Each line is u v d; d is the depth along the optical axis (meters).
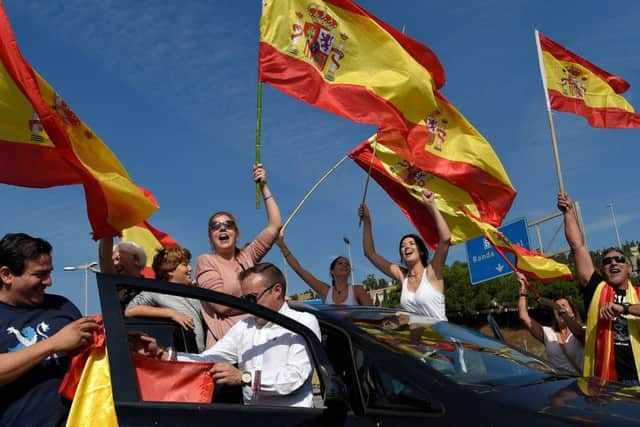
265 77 5.51
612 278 4.97
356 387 2.91
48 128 3.64
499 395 2.89
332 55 5.82
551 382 3.29
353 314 3.55
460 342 3.53
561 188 6.17
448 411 2.73
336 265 6.34
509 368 3.42
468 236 6.55
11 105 4.10
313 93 5.68
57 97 3.90
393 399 2.83
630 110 7.54
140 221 4.13
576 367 6.04
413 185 6.52
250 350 3.32
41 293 3.15
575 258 5.47
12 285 3.07
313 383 3.36
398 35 5.97
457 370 3.14
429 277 5.43
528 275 7.03
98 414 2.70
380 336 3.21
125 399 2.73
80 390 2.75
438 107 6.34
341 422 2.77
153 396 2.86
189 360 3.30
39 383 2.95
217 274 4.27
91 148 4.00
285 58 5.61
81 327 2.83
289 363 3.15
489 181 6.46
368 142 6.41
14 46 3.61
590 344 5.08
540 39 7.10
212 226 4.43
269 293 3.32
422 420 2.72
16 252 3.05
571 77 7.32
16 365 2.71
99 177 3.93
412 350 3.16
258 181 4.89
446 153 6.35
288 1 5.68
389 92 5.84
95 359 2.82
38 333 3.06
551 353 6.29
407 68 5.87
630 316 4.85
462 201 6.52
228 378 3.01
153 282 2.86
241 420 2.78
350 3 5.84
